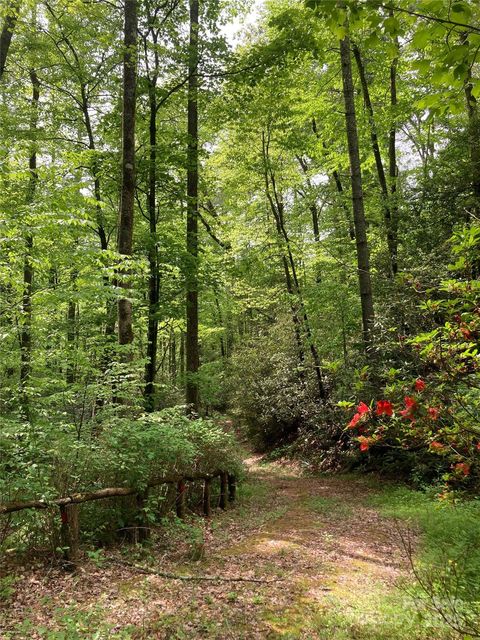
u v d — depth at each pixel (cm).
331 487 993
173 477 628
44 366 667
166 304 1120
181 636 344
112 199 1269
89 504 536
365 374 305
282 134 1398
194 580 451
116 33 1150
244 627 361
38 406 648
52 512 468
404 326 765
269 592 426
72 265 720
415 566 478
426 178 1205
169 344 2494
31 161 1240
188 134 1060
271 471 1310
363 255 1032
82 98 1287
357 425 275
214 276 1184
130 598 405
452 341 256
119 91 1250
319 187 1463
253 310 2336
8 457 491
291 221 1495
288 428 1606
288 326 1638
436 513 643
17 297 610
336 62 1223
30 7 984
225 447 800
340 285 1229
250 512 784
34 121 1220
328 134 1356
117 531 550
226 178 1560
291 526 673
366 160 1360
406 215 1202
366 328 1005
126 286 830
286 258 1503
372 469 1055
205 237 1688
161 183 1118
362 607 390
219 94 1060
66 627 347
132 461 531
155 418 656
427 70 239
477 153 1088
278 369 1594
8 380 626
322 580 455
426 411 245
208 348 2681
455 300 254
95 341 741
